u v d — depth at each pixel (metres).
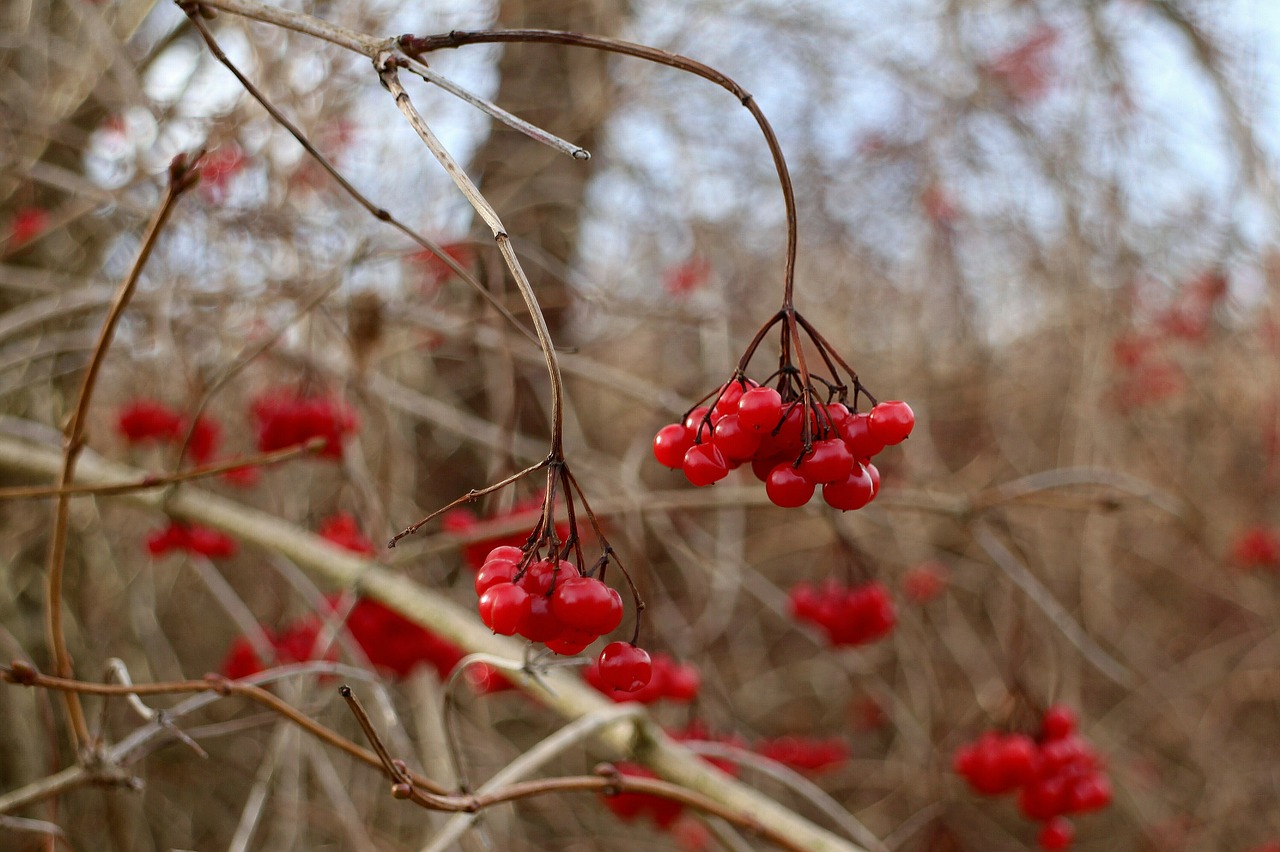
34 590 4.11
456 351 5.12
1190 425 5.90
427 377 5.14
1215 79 5.14
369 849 3.08
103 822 3.71
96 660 4.07
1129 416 5.64
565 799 4.49
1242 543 5.29
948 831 3.88
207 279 3.93
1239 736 5.95
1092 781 2.84
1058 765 2.84
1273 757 5.69
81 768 1.99
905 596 4.73
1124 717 5.65
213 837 4.23
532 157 5.21
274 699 1.78
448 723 2.05
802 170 6.10
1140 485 3.44
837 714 5.62
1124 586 6.15
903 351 6.04
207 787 4.23
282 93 3.78
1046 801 2.81
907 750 4.70
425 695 3.53
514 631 1.27
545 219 5.11
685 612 5.45
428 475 5.09
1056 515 5.70
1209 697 5.92
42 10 4.21
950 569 5.59
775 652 6.02
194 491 3.16
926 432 5.38
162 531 3.51
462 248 3.97
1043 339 6.14
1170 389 5.70
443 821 3.29
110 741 3.93
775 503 1.35
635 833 4.78
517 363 3.81
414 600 2.72
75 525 3.91
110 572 4.18
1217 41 5.20
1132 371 5.63
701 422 1.43
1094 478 3.42
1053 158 5.47
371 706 3.73
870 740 5.48
